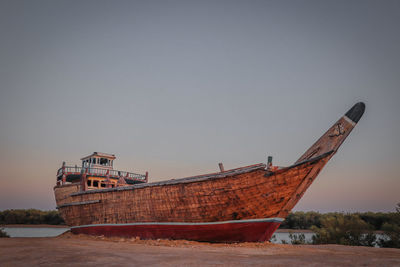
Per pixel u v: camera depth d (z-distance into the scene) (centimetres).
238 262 759
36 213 10012
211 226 1298
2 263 740
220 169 1352
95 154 2412
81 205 1958
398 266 724
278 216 1235
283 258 852
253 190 1198
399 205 1880
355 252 1084
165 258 827
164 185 1420
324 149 1227
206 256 872
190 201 1332
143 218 1523
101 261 771
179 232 1391
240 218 1249
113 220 1695
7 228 8362
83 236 1880
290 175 1166
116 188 1680
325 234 2005
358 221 1992
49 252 935
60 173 2397
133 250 1034
